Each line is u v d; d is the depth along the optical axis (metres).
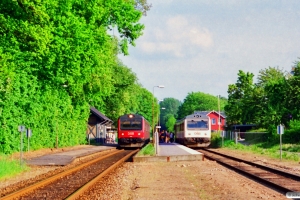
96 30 37.44
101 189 15.26
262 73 82.50
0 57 26.06
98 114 70.25
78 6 35.00
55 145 43.09
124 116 52.91
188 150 39.19
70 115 47.00
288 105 54.06
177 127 65.50
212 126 125.12
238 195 13.83
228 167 24.91
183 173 21.50
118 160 31.14
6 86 26.95
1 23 24.19
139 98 124.75
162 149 41.31
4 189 15.93
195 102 167.88
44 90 37.25
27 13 24.11
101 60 43.59
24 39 25.97
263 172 21.81
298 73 54.75
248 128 84.38
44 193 14.51
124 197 13.48
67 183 17.41
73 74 36.16
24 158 29.55
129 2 42.59
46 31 25.73
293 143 43.91
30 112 34.53
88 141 60.69
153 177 19.58
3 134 30.30
